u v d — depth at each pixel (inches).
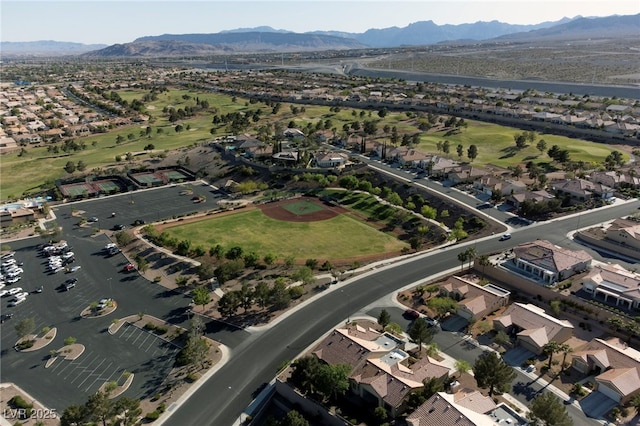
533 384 3358.8
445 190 7116.1
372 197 7190.0
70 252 5767.7
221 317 4338.1
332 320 4205.2
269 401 3351.4
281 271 5142.7
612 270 4424.2
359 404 3272.6
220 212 7003.0
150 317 4397.1
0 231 6555.1
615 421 3009.4
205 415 3230.8
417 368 3388.3
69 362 3826.3
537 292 4451.3
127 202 7603.4
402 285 4724.4
